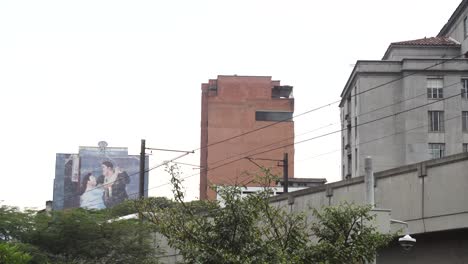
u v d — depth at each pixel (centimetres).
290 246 1352
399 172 2261
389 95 6744
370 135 6688
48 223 3106
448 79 6656
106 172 10244
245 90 10169
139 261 3066
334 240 1409
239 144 10025
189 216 1351
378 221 1602
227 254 1234
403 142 6650
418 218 2167
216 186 1361
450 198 2078
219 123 10062
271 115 10119
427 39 7119
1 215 3028
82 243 3091
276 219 1412
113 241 3127
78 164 10238
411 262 2211
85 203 10119
